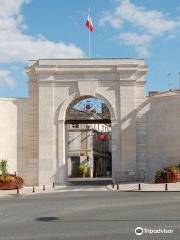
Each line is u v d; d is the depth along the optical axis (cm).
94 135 8050
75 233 1351
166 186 3219
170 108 4209
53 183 4053
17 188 3597
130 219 1653
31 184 4303
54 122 4341
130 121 4319
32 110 4375
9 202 2589
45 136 4328
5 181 3794
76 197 2828
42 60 4362
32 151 4338
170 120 4203
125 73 4350
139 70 4359
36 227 1501
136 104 4338
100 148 8656
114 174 4288
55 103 4356
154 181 4069
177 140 4159
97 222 1589
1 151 4275
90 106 4572
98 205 2222
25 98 4381
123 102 4338
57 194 3228
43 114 4341
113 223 1555
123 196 2778
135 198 2598
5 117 4325
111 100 4356
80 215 1814
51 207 2188
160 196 2717
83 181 5216
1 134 4294
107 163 9394
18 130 4353
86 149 7669
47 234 1345
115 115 4344
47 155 4312
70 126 7706
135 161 4278
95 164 8162
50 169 4300
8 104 4353
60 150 4316
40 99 4344
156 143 4259
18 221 1677
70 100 4356
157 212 1859
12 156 4312
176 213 1816
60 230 1419
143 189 3306
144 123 4322
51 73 4359
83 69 4353
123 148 4297
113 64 4353
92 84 4366
